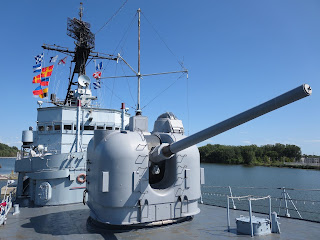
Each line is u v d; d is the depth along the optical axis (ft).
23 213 29.17
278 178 140.15
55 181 33.63
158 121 26.96
